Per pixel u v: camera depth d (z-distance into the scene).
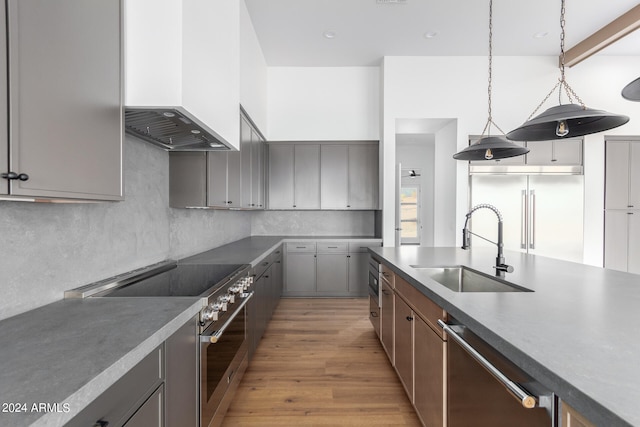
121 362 0.77
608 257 4.34
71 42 0.98
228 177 2.69
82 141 1.03
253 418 1.85
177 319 1.08
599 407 0.57
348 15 3.46
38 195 0.86
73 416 0.62
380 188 4.58
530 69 4.39
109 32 1.18
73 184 0.99
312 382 2.23
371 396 2.07
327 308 3.94
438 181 5.12
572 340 0.86
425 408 1.60
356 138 4.78
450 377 1.33
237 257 2.54
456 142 4.42
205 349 1.35
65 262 1.32
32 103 0.84
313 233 5.00
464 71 4.41
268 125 4.75
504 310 1.13
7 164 0.77
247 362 2.28
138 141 1.91
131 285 1.63
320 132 4.77
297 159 4.70
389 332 2.37
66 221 1.33
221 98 1.89
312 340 2.95
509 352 0.84
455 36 3.89
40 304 1.20
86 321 1.04
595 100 4.37
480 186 4.30
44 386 0.64
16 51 0.79
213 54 1.73
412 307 1.81
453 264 2.19
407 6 3.31
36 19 0.85
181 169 2.27
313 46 4.14
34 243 1.17
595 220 4.33
